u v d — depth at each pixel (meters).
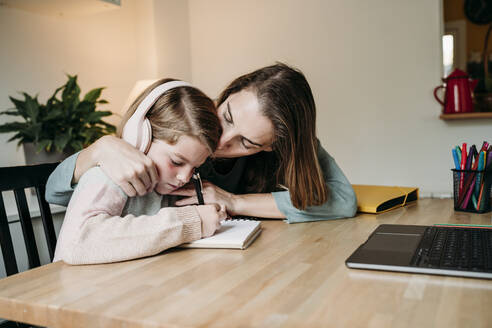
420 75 2.19
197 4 2.84
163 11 2.71
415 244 0.70
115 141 0.87
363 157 2.37
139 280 0.61
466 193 1.06
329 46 2.41
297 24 2.50
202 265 0.68
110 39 2.55
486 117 1.95
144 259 0.73
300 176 0.99
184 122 0.86
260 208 1.04
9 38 1.96
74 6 1.97
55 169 0.97
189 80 2.90
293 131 0.96
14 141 1.92
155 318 0.47
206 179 1.18
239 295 0.53
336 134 2.43
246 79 0.99
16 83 1.99
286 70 0.99
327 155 1.16
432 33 2.14
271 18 2.58
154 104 0.89
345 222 1.01
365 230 0.91
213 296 0.53
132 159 0.83
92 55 2.42
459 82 2.00
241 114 0.93
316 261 0.67
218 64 2.80
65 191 0.94
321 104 2.46
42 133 1.64
